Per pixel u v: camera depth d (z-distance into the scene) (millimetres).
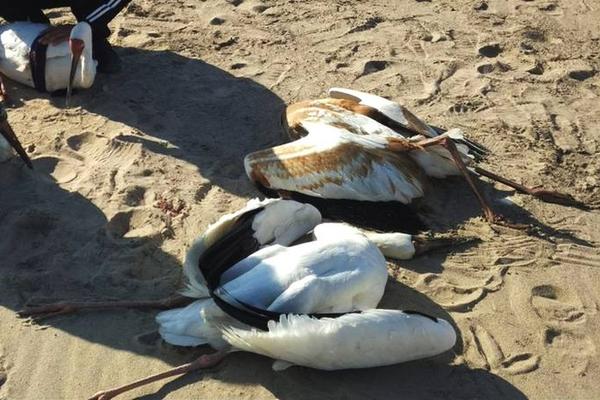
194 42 2865
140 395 1615
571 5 3232
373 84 2666
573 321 1818
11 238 1968
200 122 2434
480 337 1768
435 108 2553
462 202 2146
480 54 2871
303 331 1521
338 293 1647
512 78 2738
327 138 2070
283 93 2598
